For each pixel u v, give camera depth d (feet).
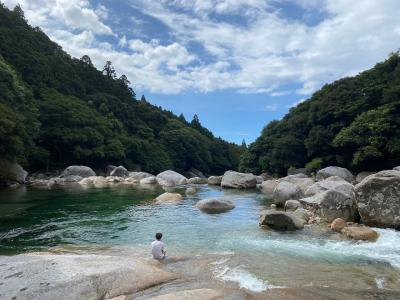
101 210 75.77
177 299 26.89
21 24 286.46
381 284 31.78
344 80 182.39
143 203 85.81
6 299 25.59
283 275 34.17
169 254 41.88
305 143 173.78
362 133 146.41
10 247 47.39
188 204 83.92
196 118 466.29
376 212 52.75
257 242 47.06
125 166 256.73
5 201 88.63
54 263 32.35
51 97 229.45
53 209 77.00
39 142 199.52
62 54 329.72
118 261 34.06
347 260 38.86
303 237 49.37
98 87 340.80
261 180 159.74
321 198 60.23
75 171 172.65
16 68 228.02
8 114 128.06
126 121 318.24
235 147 473.67
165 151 324.39
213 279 32.99
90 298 26.94
